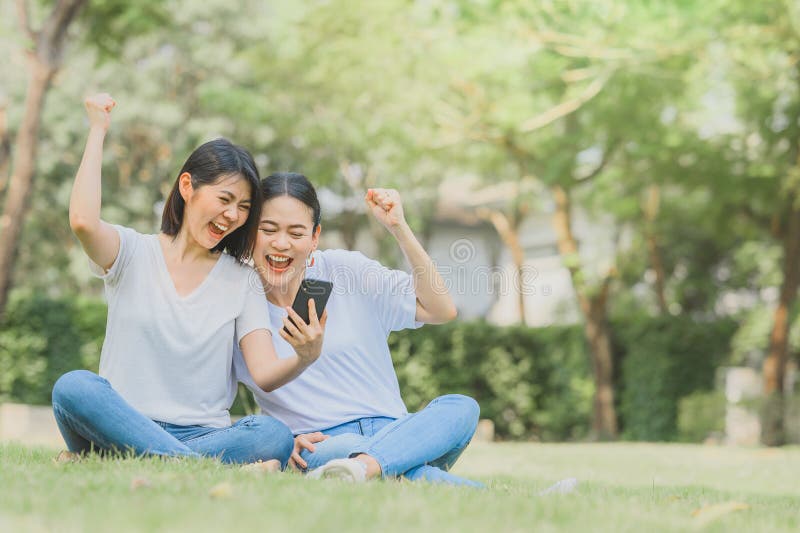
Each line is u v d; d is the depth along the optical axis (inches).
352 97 765.9
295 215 201.9
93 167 193.0
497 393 914.1
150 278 196.7
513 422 922.1
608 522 139.0
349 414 208.5
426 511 133.2
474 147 871.7
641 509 159.9
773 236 809.5
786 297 784.9
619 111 719.7
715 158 742.5
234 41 1152.2
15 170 669.9
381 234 1104.8
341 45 729.6
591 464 444.8
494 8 615.8
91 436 184.9
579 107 757.3
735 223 840.3
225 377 200.8
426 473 182.2
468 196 1286.9
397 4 684.7
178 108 1123.9
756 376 850.1
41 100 668.1
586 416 911.0
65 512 123.5
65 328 793.6
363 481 170.6
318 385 211.3
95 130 196.7
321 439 202.4
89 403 180.9
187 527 115.6
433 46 697.6
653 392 871.7
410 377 886.4
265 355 198.1
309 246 205.9
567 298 1251.2
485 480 238.8
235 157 195.6
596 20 600.4
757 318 1011.9
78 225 188.1
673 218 898.1
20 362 778.8
